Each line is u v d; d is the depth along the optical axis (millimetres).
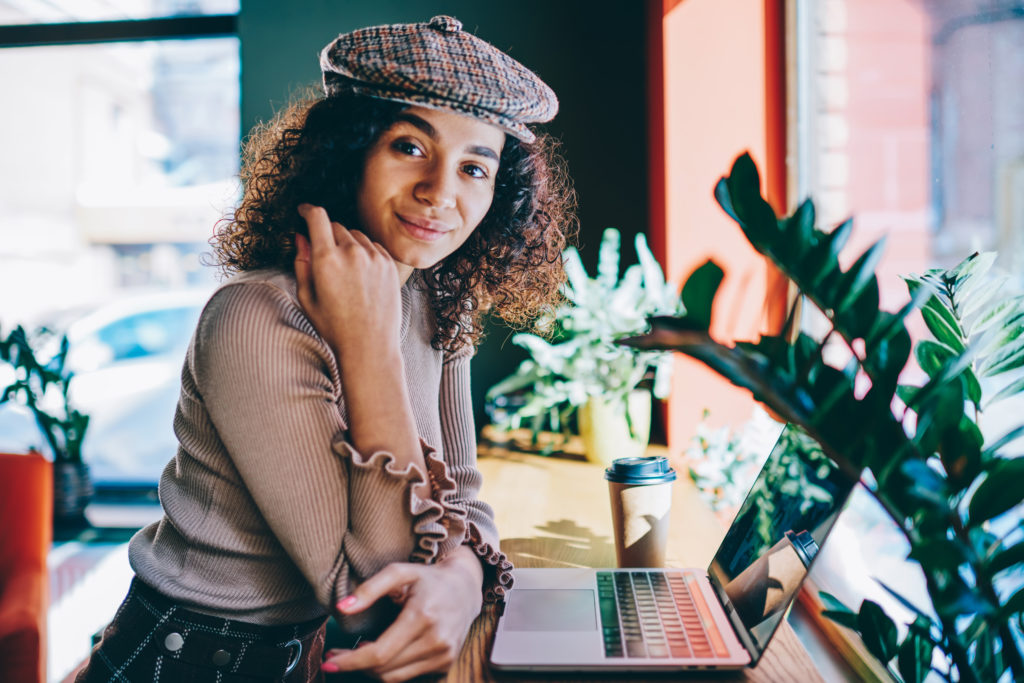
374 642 687
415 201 827
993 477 619
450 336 1042
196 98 3195
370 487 719
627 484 1037
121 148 3273
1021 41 1097
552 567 1104
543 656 749
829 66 1714
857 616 795
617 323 1835
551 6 2529
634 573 996
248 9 2699
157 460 3352
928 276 790
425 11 2611
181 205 3287
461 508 815
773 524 839
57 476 2992
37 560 1591
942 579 640
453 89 778
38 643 1529
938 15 1330
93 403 3328
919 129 1438
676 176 1961
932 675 877
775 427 1580
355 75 801
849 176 1699
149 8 2998
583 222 2520
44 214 3307
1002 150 1144
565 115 2523
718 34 1903
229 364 698
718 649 760
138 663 806
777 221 583
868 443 590
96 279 3354
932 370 766
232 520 785
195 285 3357
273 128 1062
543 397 1989
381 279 747
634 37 2500
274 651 814
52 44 3055
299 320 733
